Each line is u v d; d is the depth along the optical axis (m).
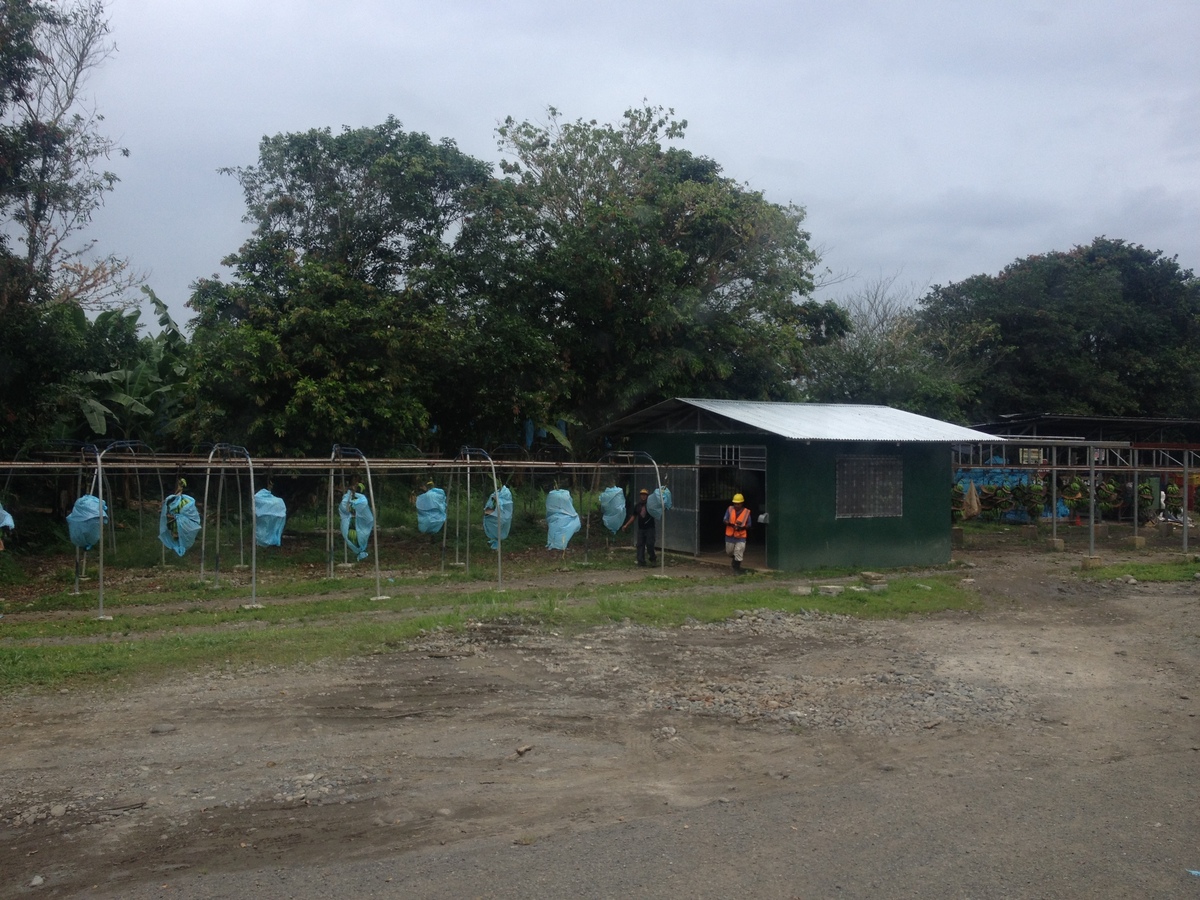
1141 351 42.28
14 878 5.31
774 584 17.44
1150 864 5.71
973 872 5.55
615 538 23.97
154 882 5.29
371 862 5.57
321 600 14.87
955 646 12.64
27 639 11.70
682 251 26.75
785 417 20.75
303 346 20.84
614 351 26.50
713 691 9.77
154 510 24.52
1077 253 45.19
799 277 28.78
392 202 23.78
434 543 22.12
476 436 25.75
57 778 6.85
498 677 10.03
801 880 5.41
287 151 23.52
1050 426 32.53
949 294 43.69
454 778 7.03
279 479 22.50
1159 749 8.18
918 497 21.17
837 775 7.32
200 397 20.48
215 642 11.08
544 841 5.92
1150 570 19.81
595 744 7.95
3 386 18.31
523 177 26.91
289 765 7.20
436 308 22.97
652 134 27.55
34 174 18.09
